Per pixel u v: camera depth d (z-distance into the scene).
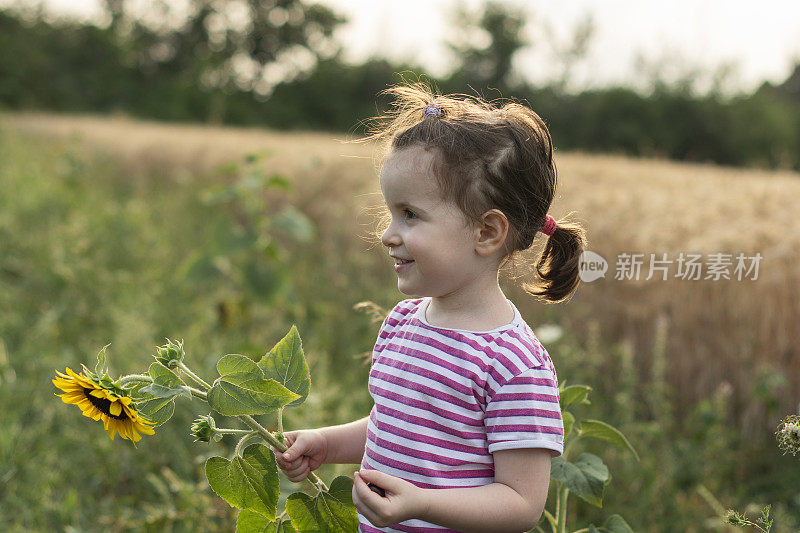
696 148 32.78
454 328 1.24
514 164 1.23
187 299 4.85
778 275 3.69
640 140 32.75
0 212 6.89
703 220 4.73
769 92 32.78
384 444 1.24
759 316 3.69
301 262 6.05
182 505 2.31
